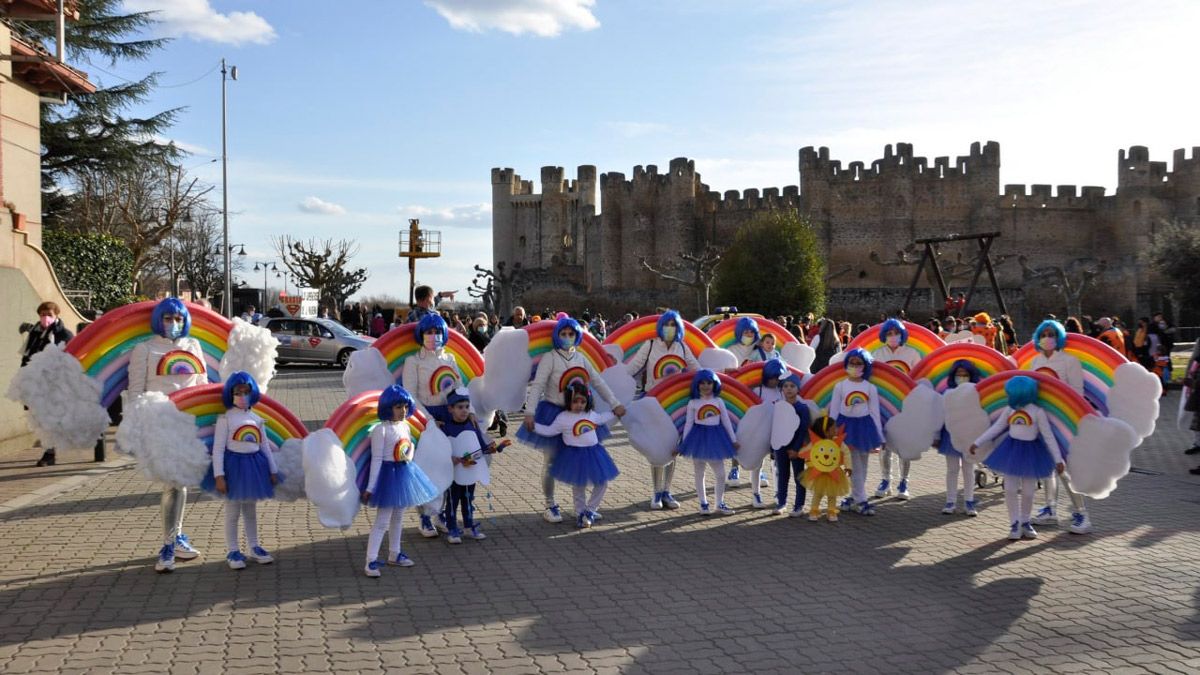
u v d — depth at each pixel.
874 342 12.42
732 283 58.31
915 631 6.27
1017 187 72.94
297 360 30.67
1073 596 7.07
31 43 17.42
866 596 7.05
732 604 6.82
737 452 9.84
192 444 7.27
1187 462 13.38
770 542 8.75
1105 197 73.50
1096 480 8.59
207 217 59.91
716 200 79.12
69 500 10.03
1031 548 8.55
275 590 7.05
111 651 5.70
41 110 26.33
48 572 7.39
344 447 7.54
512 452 14.22
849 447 9.87
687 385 10.09
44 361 7.62
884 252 72.44
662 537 8.92
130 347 8.04
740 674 5.48
